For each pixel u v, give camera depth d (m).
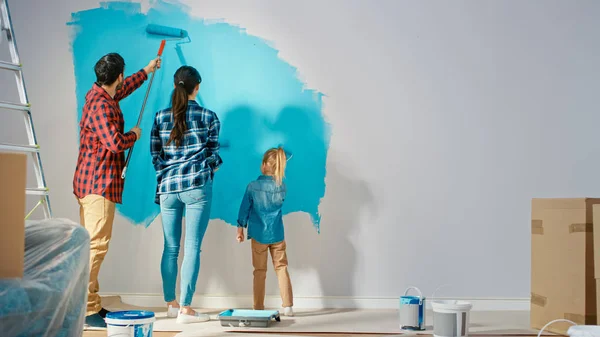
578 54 3.83
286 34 3.83
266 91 3.82
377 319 3.31
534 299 3.08
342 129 3.82
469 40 3.85
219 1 3.83
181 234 3.67
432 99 3.83
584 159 3.81
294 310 3.66
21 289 1.72
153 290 3.74
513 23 3.85
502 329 3.04
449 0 3.84
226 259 3.77
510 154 3.82
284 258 3.49
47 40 3.81
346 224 3.79
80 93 3.79
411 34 3.84
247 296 3.74
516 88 3.83
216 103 3.82
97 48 3.80
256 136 3.81
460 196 3.81
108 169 3.13
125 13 3.81
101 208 3.10
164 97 3.80
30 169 3.75
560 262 2.95
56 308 1.81
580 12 3.85
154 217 3.77
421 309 2.95
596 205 2.83
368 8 3.85
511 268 3.79
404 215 3.80
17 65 2.98
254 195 3.46
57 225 2.09
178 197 3.27
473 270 3.79
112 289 3.74
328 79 3.82
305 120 3.81
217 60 3.81
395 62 3.84
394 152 3.81
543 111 3.82
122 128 3.22
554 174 3.81
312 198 3.80
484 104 3.83
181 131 3.27
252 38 3.83
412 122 3.82
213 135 3.32
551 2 3.84
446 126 3.83
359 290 3.77
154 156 3.37
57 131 3.78
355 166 3.81
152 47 3.81
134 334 2.25
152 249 3.76
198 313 3.26
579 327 2.16
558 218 2.98
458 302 2.76
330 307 3.75
